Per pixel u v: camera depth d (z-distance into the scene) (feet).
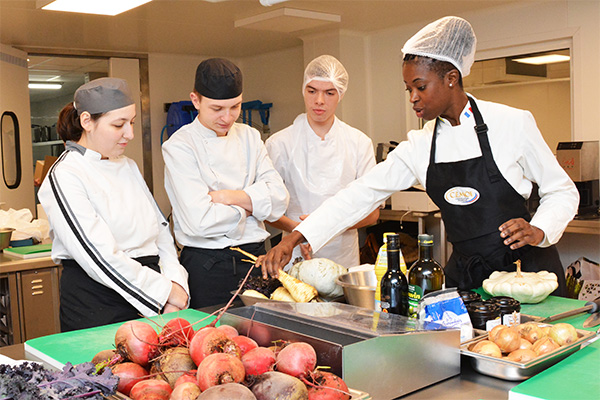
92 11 10.66
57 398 2.86
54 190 6.29
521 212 6.45
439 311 4.28
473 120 6.27
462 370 4.10
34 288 10.80
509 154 6.23
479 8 15.26
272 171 8.38
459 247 6.68
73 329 6.62
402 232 16.47
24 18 14.71
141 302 6.40
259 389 2.89
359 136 9.84
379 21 16.43
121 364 3.43
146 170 21.47
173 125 20.83
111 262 6.23
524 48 15.16
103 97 6.34
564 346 3.95
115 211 6.54
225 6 14.05
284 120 21.48
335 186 9.49
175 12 14.57
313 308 4.43
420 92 6.04
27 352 4.82
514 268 6.35
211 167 7.83
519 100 15.58
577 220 12.52
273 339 3.89
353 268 6.23
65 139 6.82
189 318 5.57
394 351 3.66
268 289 5.76
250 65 22.65
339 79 8.89
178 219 7.85
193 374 3.22
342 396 3.07
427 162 6.62
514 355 3.84
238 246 7.80
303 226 6.46
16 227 12.30
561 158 13.03
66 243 6.28
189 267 7.84
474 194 6.34
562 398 3.31
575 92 14.08
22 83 18.43
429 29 5.87
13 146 17.79
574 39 13.94
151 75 21.29
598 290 12.30
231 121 7.76
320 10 14.85
